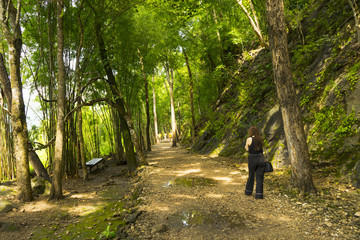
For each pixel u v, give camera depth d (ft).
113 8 29.09
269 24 16.89
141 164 32.73
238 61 52.08
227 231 11.42
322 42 25.14
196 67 66.59
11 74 18.08
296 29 33.40
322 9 29.91
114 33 31.81
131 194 20.68
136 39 35.27
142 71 50.14
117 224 13.53
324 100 21.72
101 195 20.97
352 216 11.67
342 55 22.24
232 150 34.53
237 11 44.88
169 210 14.60
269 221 12.23
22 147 18.60
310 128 22.00
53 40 25.53
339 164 17.44
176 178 23.82
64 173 28.58
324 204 13.57
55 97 26.35
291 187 16.56
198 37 54.75
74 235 12.40
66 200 19.19
